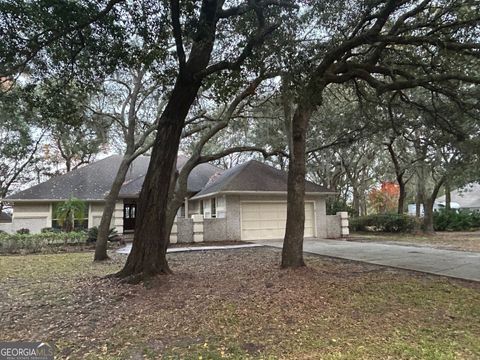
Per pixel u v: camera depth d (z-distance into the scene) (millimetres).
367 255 11750
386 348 4270
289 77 7141
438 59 8336
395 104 11211
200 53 7438
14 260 11961
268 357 4027
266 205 18906
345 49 7879
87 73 7402
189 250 13977
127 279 7258
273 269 8719
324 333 4781
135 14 6500
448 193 28750
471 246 14680
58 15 5918
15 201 19219
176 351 4227
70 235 15633
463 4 7578
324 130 19562
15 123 22141
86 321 5293
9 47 6020
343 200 31891
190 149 21453
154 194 7582
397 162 23234
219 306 5859
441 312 5684
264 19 6887
